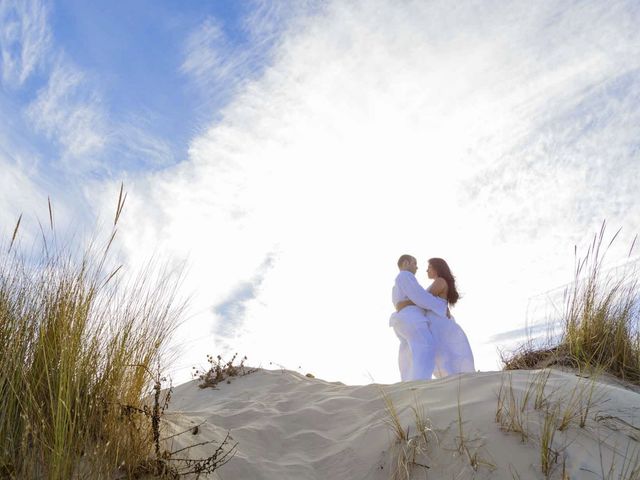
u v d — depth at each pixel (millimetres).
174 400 5598
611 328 5020
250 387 5668
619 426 2967
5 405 2338
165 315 3000
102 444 2459
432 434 3092
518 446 2826
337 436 3645
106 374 2668
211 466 2818
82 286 2750
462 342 6320
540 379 3545
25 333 2578
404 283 6457
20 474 2154
